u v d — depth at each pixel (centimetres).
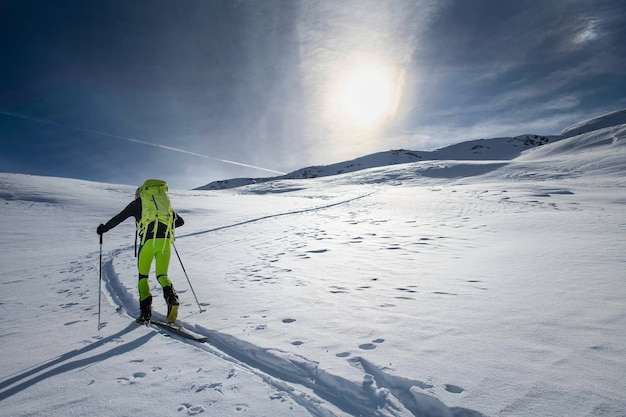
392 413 201
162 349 303
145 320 371
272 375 255
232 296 461
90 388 238
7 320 416
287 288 488
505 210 1445
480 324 313
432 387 215
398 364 247
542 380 215
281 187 5672
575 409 185
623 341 261
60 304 482
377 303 398
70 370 267
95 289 560
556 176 3569
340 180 5712
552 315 323
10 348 321
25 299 519
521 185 2738
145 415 205
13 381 254
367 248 805
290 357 270
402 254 716
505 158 12006
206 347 307
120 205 2244
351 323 335
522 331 291
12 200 2145
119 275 650
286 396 223
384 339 293
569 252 611
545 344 264
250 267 659
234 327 341
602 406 185
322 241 944
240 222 1593
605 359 235
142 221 397
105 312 429
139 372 260
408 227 1142
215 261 745
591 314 318
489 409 190
